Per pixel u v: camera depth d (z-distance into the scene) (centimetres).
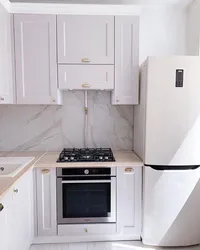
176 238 199
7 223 140
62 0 221
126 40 213
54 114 250
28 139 251
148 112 191
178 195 195
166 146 193
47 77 212
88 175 197
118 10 210
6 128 248
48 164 193
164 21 249
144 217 199
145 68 196
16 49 208
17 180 147
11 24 206
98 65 213
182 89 188
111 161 201
